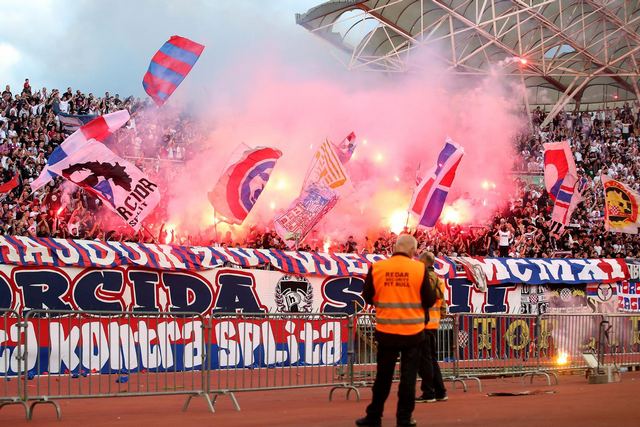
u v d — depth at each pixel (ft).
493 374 50.98
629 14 137.69
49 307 50.75
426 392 38.91
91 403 39.47
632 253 100.68
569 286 70.95
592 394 40.16
